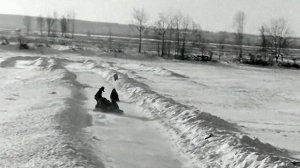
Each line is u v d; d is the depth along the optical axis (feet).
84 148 44.86
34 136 47.80
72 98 77.66
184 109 64.54
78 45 298.15
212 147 45.83
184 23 341.62
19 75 115.85
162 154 46.34
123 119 63.72
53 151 41.93
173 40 415.85
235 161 39.93
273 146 49.16
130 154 45.55
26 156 40.50
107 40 420.36
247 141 46.96
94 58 228.43
